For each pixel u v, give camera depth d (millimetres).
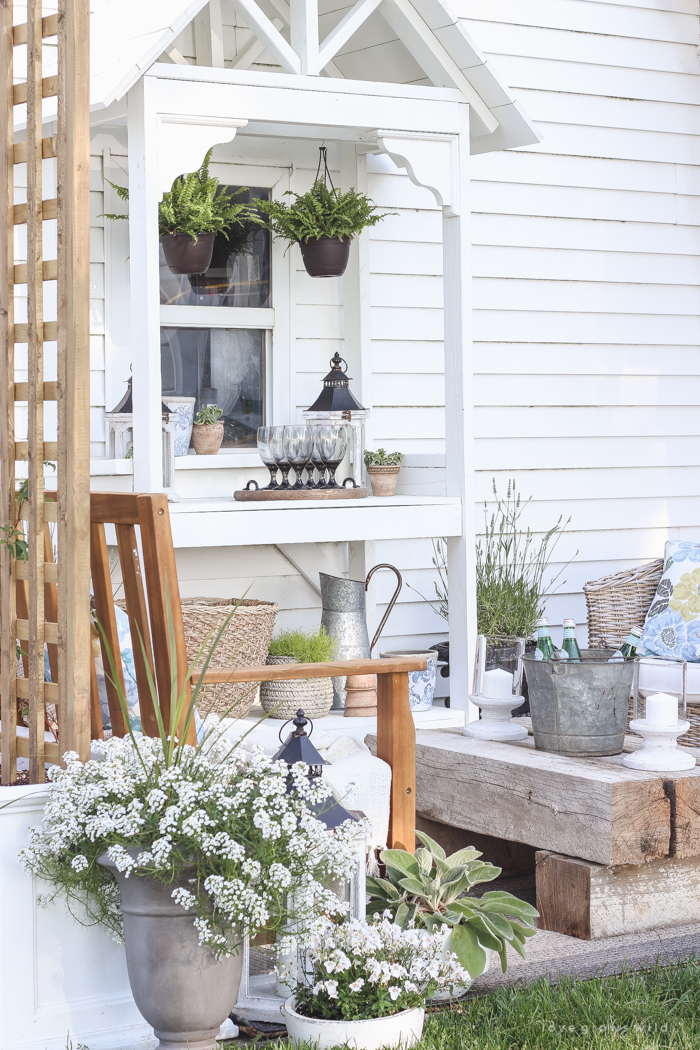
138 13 3855
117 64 3721
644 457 6012
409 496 4820
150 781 2504
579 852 3158
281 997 2814
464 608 4496
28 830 2547
